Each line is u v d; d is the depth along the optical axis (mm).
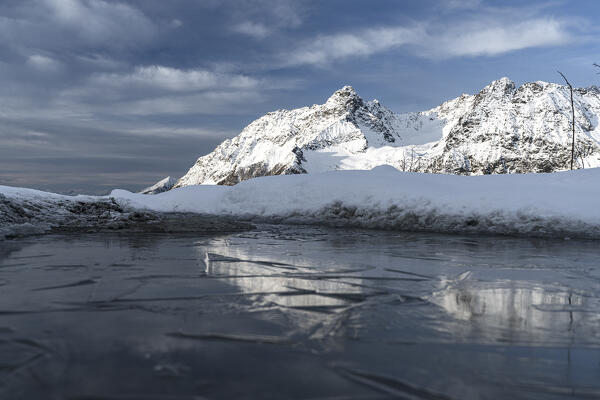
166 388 1370
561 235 6043
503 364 1604
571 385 1432
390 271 3510
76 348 1702
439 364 1597
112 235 6328
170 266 3658
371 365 1576
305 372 1507
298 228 7754
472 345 1800
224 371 1504
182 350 1696
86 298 2504
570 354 1706
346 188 9062
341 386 1403
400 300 2551
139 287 2812
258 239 5961
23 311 2217
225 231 7102
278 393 1348
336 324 2064
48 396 1310
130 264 3738
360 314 2242
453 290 2840
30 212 7555
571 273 3475
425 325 2062
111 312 2211
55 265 3664
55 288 2762
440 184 8523
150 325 2000
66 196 9508
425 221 7293
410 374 1505
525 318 2191
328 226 8125
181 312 2225
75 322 2035
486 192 7453
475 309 2367
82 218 7926
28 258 4051
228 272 3393
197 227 7316
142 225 7328
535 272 3516
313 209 8953
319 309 2324
